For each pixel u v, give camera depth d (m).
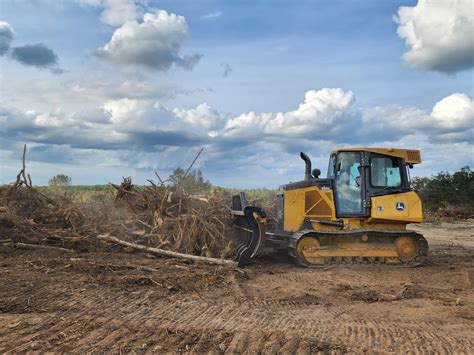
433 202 30.98
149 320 6.92
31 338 6.05
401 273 11.34
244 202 12.26
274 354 5.66
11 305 7.49
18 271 9.81
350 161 12.71
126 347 5.80
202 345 5.90
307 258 12.00
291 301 8.46
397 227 12.71
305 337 6.26
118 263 10.91
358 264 12.22
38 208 13.84
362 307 8.11
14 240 12.42
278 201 13.44
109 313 7.22
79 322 6.72
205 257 11.66
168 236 12.50
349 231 12.07
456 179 31.00
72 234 12.72
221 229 12.82
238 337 6.20
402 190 12.59
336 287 9.70
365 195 12.50
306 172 13.45
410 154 12.76
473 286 9.82
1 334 6.20
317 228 12.66
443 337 6.38
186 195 13.50
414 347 5.96
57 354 5.58
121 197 13.83
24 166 13.96
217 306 7.88
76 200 14.17
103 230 13.10
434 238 20.31
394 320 7.29
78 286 8.77
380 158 12.69
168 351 5.71
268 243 12.82
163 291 8.71
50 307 7.44
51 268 10.16
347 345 6.00
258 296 8.77
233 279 10.00
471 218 28.70
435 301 8.55
